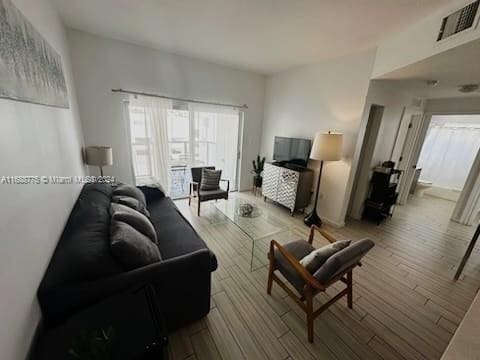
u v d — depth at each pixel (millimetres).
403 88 3258
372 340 1537
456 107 3727
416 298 1950
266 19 2148
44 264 1125
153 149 3475
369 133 3338
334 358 1405
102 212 1735
